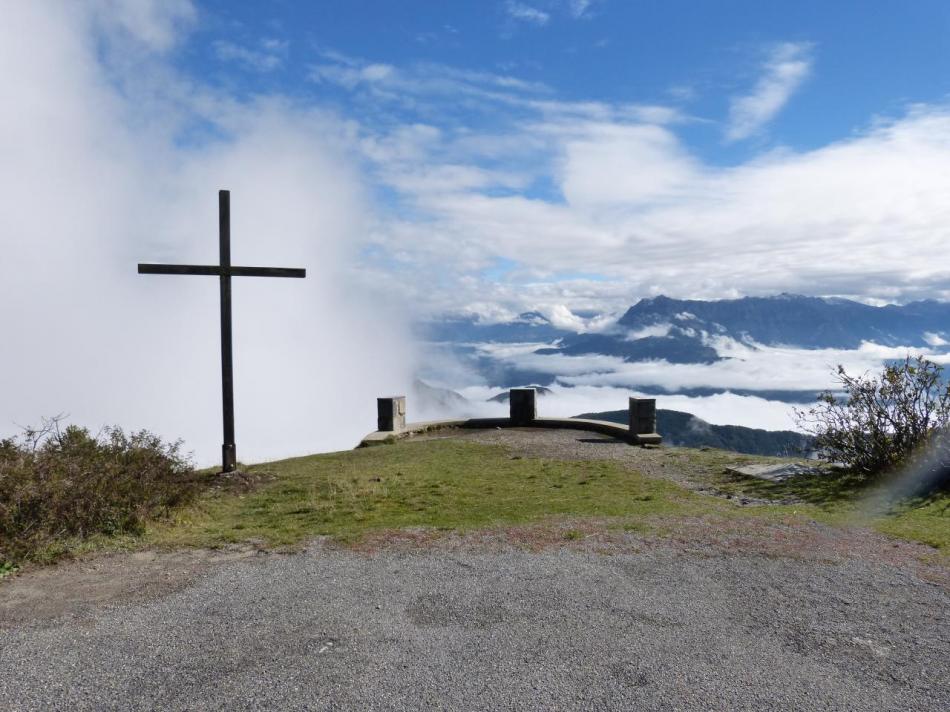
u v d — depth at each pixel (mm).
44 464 7336
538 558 6195
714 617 4844
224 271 11594
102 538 6805
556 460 13219
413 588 5406
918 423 9734
